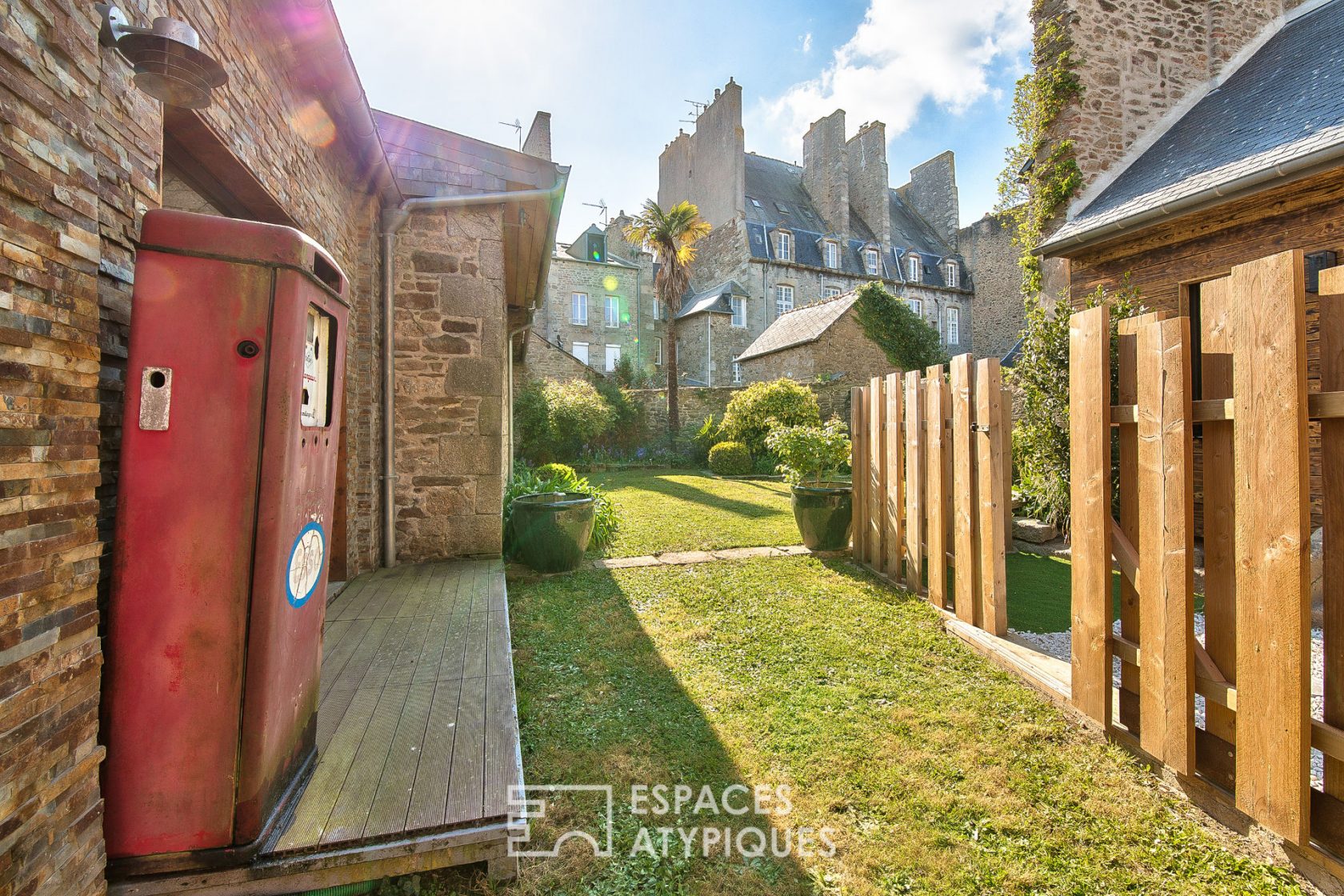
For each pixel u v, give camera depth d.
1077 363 2.31
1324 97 4.95
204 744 1.32
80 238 1.16
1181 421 1.82
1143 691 1.99
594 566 4.85
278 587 1.37
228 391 1.30
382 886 1.51
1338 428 1.50
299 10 2.37
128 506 1.26
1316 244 4.47
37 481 1.04
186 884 1.32
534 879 1.58
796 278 23.83
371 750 1.83
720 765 2.10
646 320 24.38
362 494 4.07
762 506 8.16
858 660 2.95
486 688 2.29
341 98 2.97
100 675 1.23
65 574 1.11
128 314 1.44
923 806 1.87
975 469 3.20
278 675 1.42
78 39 1.18
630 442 15.63
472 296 4.45
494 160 4.38
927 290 25.97
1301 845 1.51
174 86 1.36
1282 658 1.55
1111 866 1.63
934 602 3.62
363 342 4.09
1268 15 7.43
